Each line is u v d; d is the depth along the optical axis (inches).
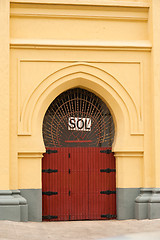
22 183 505.0
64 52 516.4
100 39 524.7
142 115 523.5
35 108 510.0
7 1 502.6
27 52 511.5
